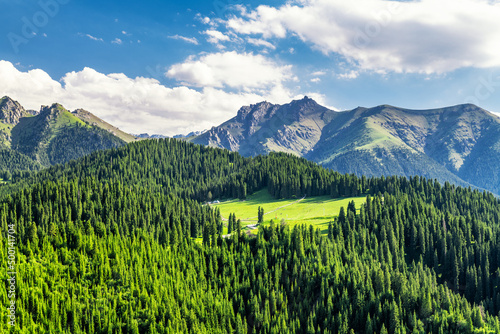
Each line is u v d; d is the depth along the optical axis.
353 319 125.19
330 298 126.19
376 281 136.12
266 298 131.88
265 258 146.38
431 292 133.62
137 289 132.00
